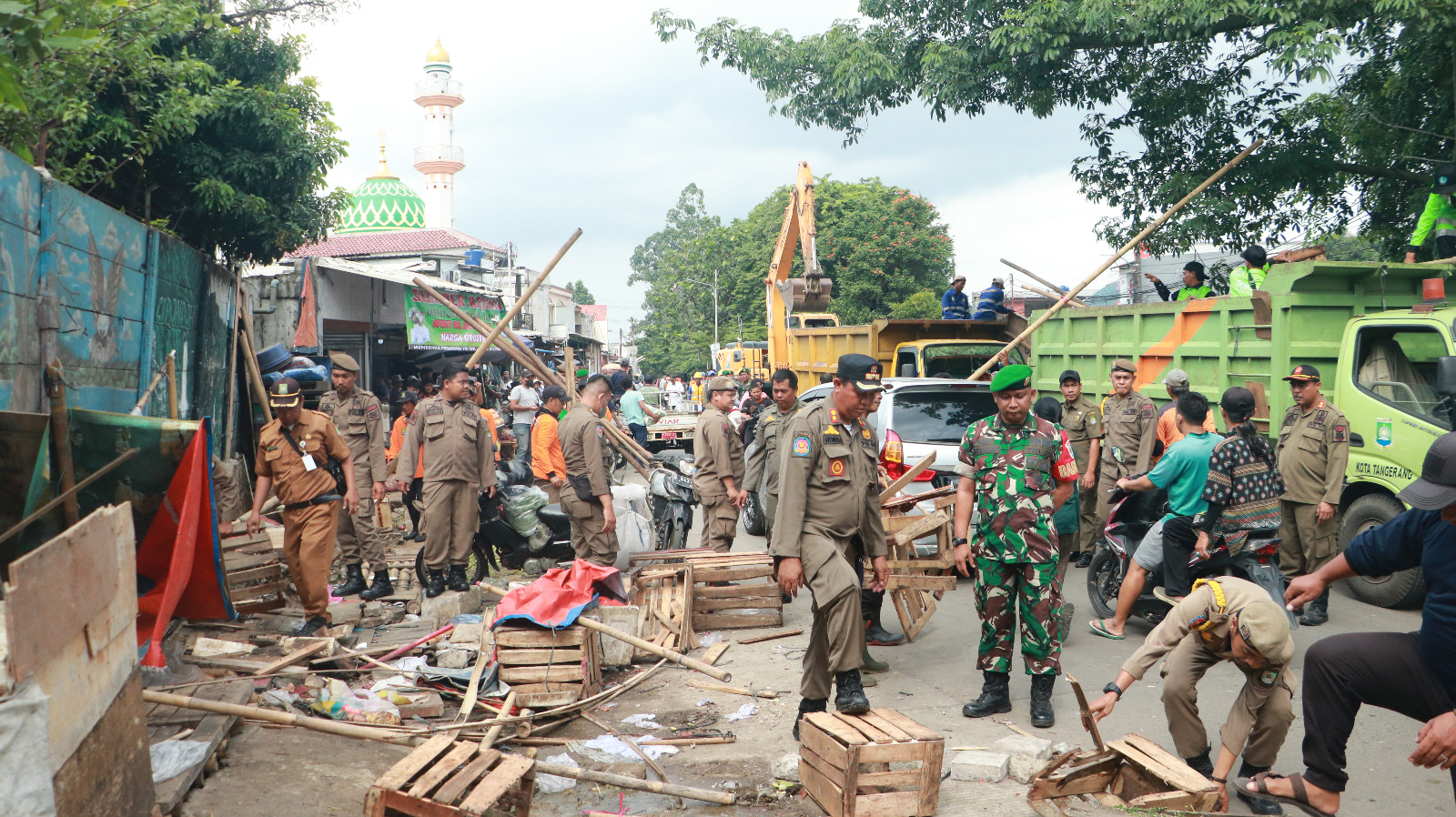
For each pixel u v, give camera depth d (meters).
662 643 6.72
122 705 2.87
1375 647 3.47
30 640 2.30
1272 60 10.91
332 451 6.80
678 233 99.44
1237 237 14.11
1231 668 6.18
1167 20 11.73
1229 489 5.94
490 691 5.44
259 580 6.68
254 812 3.53
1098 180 14.93
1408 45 11.98
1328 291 8.29
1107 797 3.98
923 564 7.02
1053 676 5.14
